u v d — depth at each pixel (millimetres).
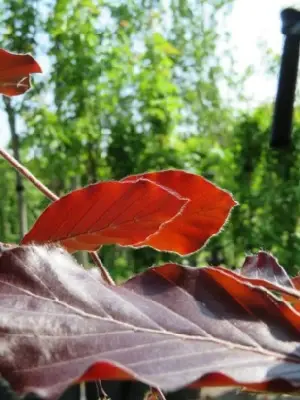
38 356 92
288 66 238
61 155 1243
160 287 117
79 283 112
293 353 106
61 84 1294
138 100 1331
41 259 113
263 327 111
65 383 81
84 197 150
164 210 150
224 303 115
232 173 1348
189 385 84
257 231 1280
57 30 1260
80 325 102
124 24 1323
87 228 156
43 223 156
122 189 146
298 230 1340
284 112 242
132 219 151
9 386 84
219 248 1222
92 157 1312
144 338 102
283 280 176
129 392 296
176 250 185
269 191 1305
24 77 193
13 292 106
